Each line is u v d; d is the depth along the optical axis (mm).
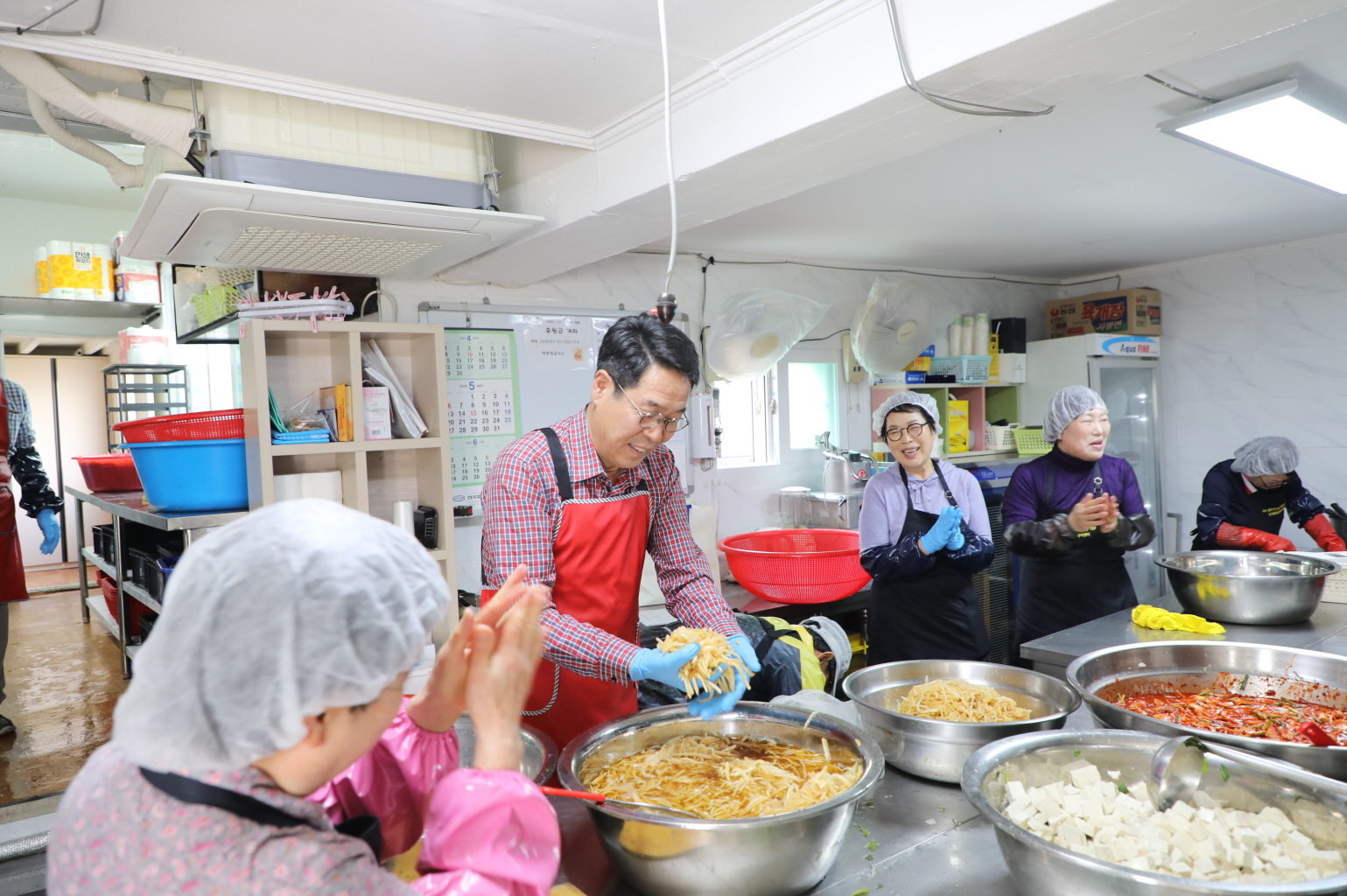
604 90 1900
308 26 1530
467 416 3125
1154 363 4859
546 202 2381
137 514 2736
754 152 1795
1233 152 2541
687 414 3705
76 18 1440
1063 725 1250
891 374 3789
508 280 3107
